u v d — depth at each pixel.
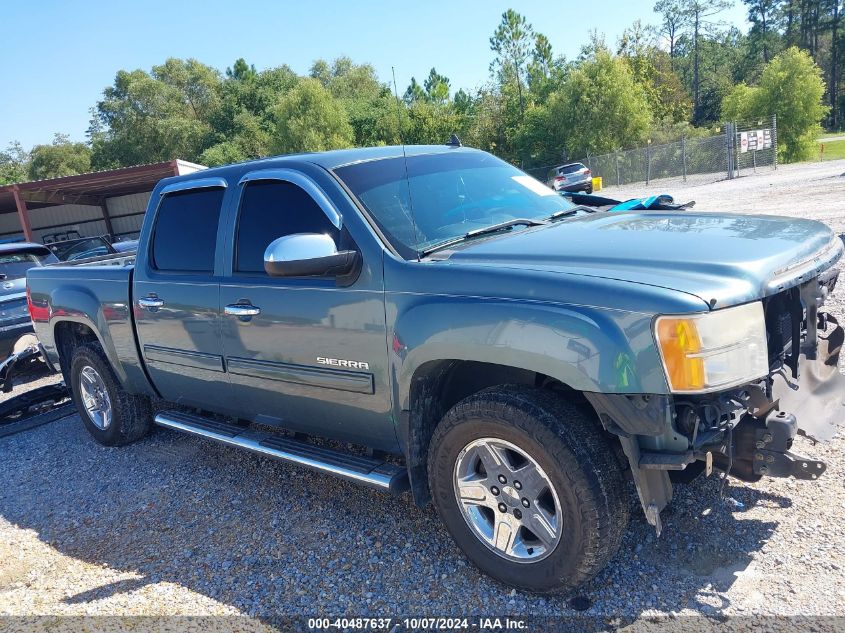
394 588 2.95
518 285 2.57
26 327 8.12
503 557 2.78
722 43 95.69
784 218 3.25
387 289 2.95
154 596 3.11
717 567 2.79
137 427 5.05
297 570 3.18
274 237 3.51
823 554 2.77
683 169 30.28
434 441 2.90
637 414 2.36
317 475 4.21
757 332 2.36
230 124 63.84
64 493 4.46
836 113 85.94
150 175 23.48
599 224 3.26
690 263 2.48
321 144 47.22
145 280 4.27
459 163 3.89
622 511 2.54
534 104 50.50
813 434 2.65
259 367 3.60
